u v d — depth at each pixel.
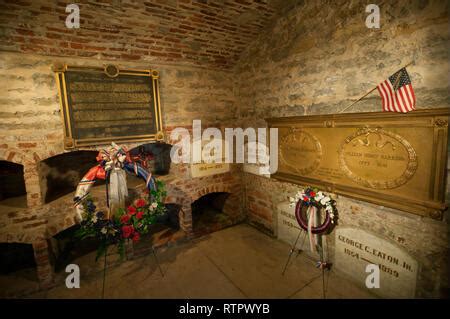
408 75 2.48
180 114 4.24
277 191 4.36
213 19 3.53
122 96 3.63
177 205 4.70
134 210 3.34
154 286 3.36
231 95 4.80
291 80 3.79
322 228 3.33
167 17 3.27
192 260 3.93
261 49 4.21
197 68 4.34
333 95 3.25
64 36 3.06
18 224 3.21
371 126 2.86
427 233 2.57
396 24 2.58
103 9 2.90
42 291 3.33
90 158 4.69
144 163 4.18
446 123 2.30
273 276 3.48
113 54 3.51
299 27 3.55
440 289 2.54
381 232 2.96
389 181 2.78
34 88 3.09
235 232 4.83
